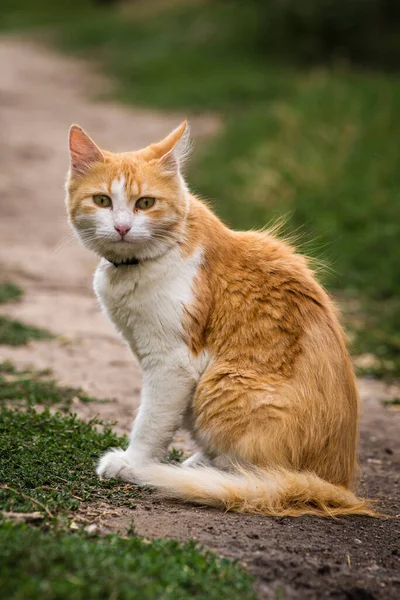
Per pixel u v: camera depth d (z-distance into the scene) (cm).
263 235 638
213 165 2095
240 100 2909
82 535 451
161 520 512
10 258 1492
